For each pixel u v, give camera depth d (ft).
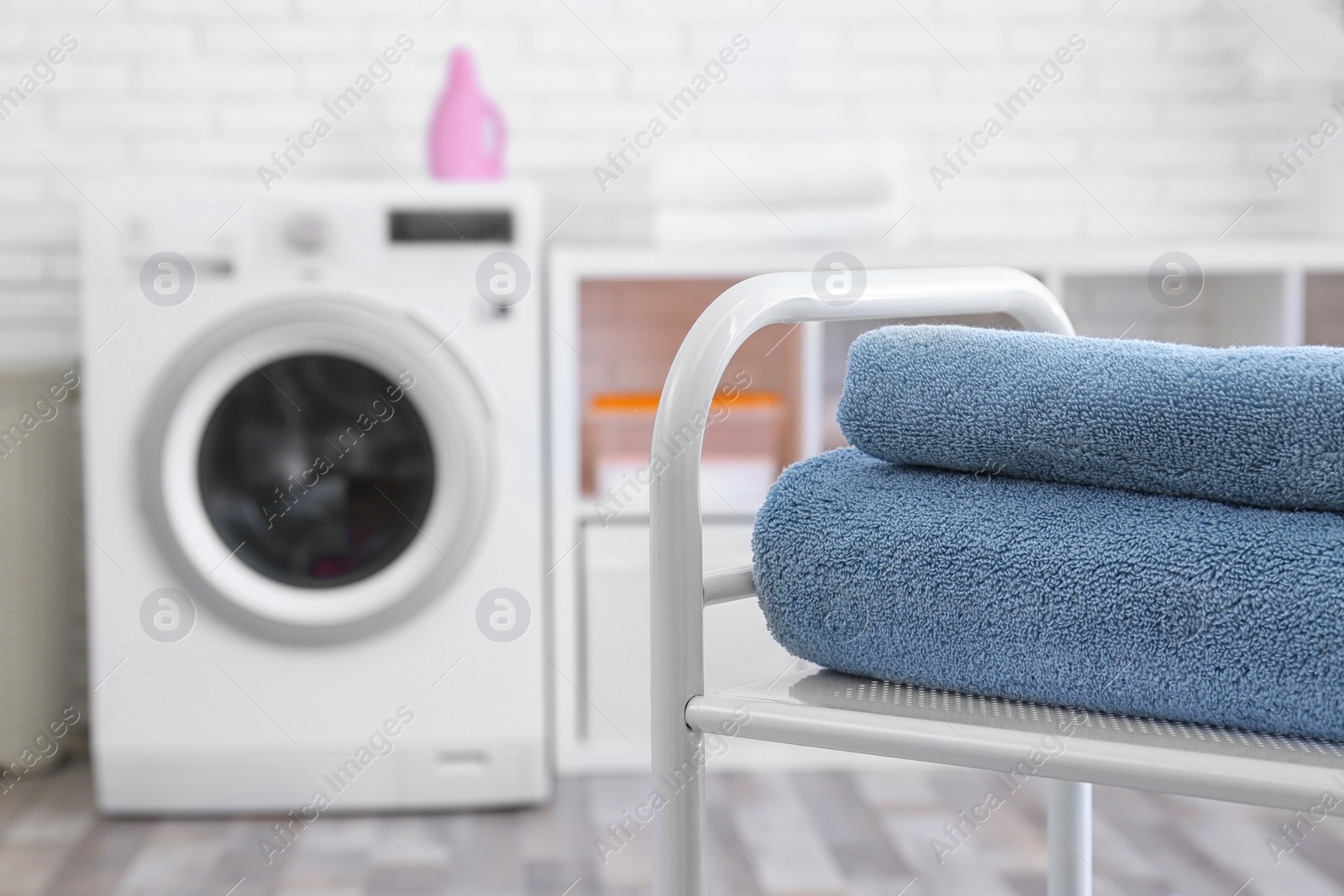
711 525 5.91
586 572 5.87
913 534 1.51
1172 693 1.36
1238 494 1.40
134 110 6.77
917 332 1.64
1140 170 7.32
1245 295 6.46
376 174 6.96
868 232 6.56
